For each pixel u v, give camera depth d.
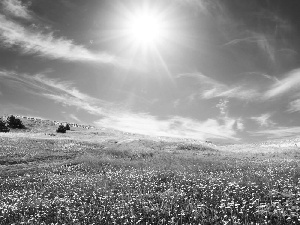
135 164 38.34
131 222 13.80
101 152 54.19
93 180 26.75
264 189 17.55
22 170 36.72
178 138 98.88
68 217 15.59
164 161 40.84
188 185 20.78
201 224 12.81
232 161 38.97
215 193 17.78
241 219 12.95
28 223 15.20
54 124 111.94
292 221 12.25
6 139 65.19
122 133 107.38
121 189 21.22
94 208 16.97
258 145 76.56
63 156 49.03
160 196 18.19
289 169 25.52
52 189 24.69
